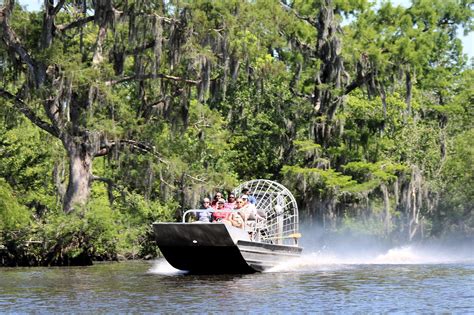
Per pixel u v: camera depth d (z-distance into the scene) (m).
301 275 59.00
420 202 107.06
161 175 86.75
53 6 84.56
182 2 82.88
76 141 83.94
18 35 84.94
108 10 82.56
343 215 105.56
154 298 46.09
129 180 86.81
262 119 109.62
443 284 52.16
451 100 130.62
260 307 42.28
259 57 105.00
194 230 58.31
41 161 91.12
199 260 60.44
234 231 58.38
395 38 110.44
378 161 110.44
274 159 109.94
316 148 105.19
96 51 85.62
